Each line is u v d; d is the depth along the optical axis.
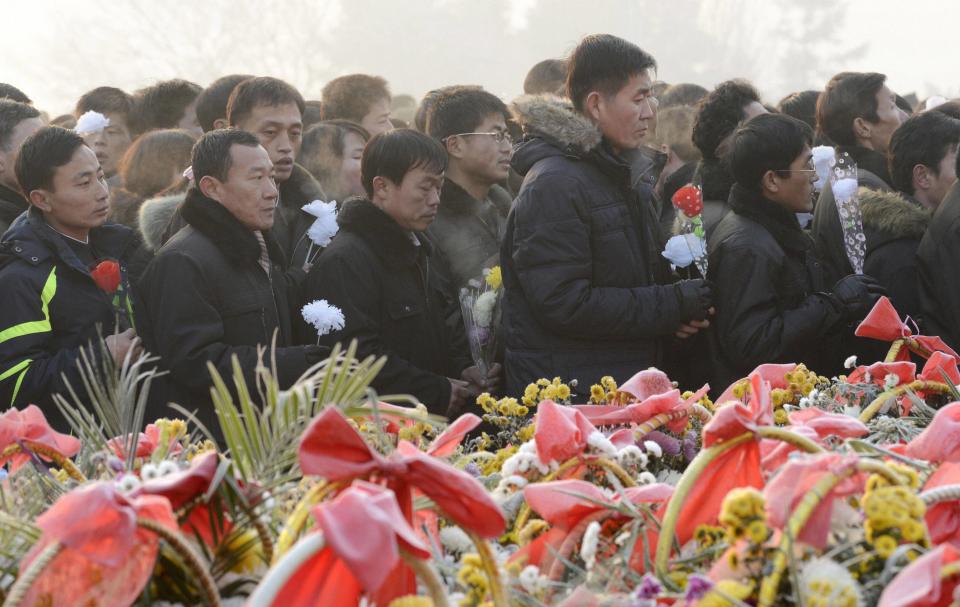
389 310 6.29
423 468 2.17
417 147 6.37
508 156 7.52
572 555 2.69
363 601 2.16
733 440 2.58
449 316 7.00
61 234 5.83
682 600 2.25
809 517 2.18
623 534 2.65
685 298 6.08
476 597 2.35
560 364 6.11
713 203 7.20
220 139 5.75
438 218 7.23
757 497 2.15
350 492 1.98
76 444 3.27
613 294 6.02
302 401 2.50
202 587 2.12
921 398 4.33
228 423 2.50
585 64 6.21
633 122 6.18
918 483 2.35
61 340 5.59
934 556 2.00
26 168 5.77
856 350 6.70
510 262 6.29
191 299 5.50
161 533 2.09
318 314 5.93
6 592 2.29
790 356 6.29
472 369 6.63
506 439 4.44
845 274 7.13
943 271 6.57
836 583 2.11
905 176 7.59
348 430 2.14
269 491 2.49
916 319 6.78
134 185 7.62
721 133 7.43
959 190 6.68
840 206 6.86
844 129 8.48
